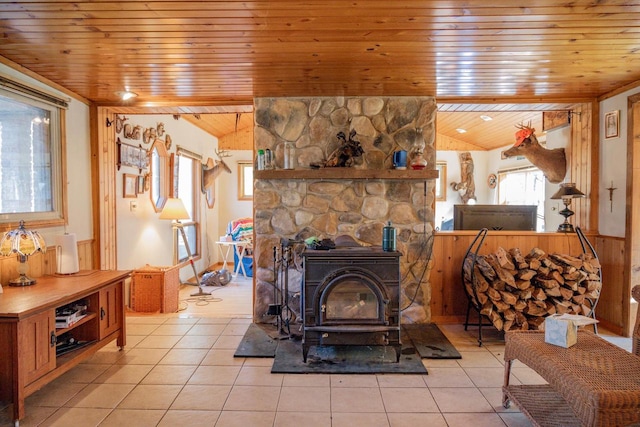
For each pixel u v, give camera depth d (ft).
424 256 12.17
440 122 24.00
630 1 6.48
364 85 11.12
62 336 8.93
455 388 8.21
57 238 9.89
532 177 22.86
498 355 9.95
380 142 12.19
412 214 12.17
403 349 10.16
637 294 7.34
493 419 7.09
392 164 12.09
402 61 9.24
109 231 13.42
